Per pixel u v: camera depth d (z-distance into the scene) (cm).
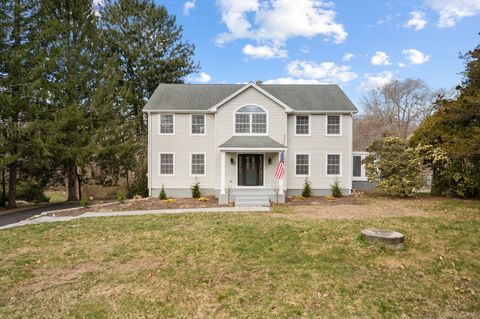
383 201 1479
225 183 1733
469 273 577
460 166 1448
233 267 629
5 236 920
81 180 2280
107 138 2020
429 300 476
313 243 777
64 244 822
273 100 1750
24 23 1664
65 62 1928
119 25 2486
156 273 601
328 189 1822
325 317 427
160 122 1825
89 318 432
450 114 1423
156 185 1822
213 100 1892
